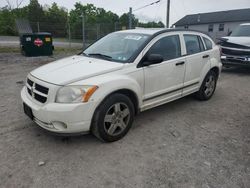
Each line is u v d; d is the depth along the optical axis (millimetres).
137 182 2803
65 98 3180
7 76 8164
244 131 4176
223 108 5305
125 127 3787
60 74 3424
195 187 2748
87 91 3227
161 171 3008
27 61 11852
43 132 3896
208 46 5578
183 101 5695
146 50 4055
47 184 2734
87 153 3352
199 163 3188
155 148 3533
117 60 3945
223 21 45750
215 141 3791
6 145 3490
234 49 9125
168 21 21062
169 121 4504
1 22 34906
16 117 4465
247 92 6688
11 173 2896
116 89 3490
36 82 3445
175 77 4590
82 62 3932
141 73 3902
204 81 5508
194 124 4410
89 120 3309
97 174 2922
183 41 4828
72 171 2965
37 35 13500
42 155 3275
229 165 3158
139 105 3979
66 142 3615
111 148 3496
